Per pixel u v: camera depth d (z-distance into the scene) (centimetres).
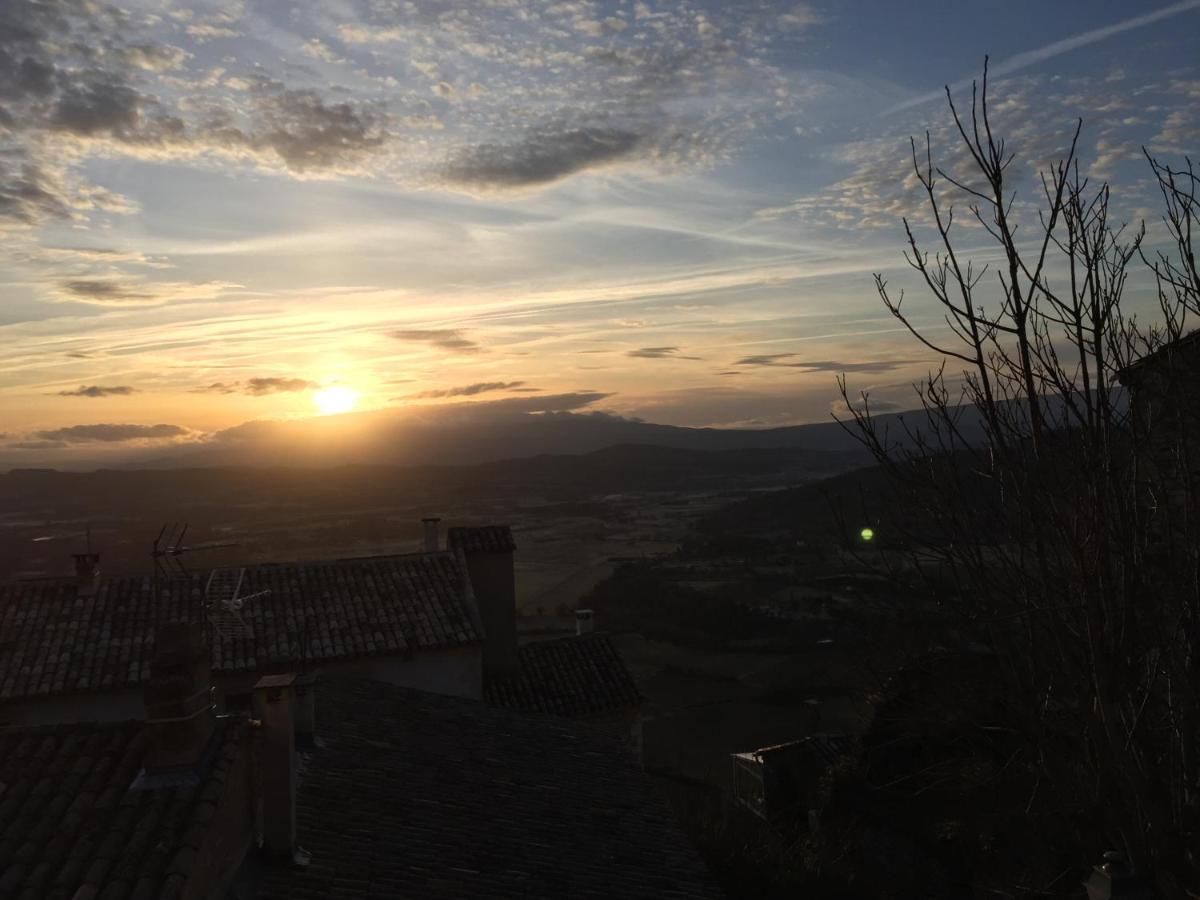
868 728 1332
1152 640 550
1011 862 895
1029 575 547
